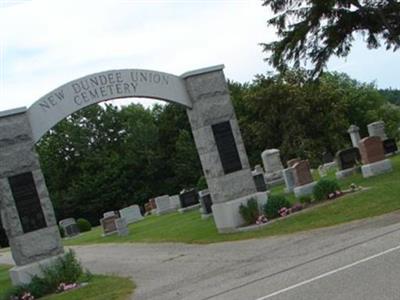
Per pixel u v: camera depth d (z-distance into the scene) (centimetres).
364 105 7556
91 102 1862
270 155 3800
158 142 7719
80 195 7325
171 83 2047
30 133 1738
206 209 2720
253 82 6625
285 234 1652
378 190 1969
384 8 2892
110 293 1344
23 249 1670
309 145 5788
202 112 2067
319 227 1622
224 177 2053
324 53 2986
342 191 2141
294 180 2467
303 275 973
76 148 7700
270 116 5950
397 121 7562
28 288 1577
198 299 1010
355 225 1493
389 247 1034
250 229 1914
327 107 5900
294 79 5847
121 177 7462
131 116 8038
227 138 2091
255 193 2092
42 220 1708
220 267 1352
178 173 7400
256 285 994
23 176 1706
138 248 2309
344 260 1016
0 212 1867
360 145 2488
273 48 3036
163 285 1294
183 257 1716
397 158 3061
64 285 1563
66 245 3588
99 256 2377
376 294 746
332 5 2734
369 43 3095
